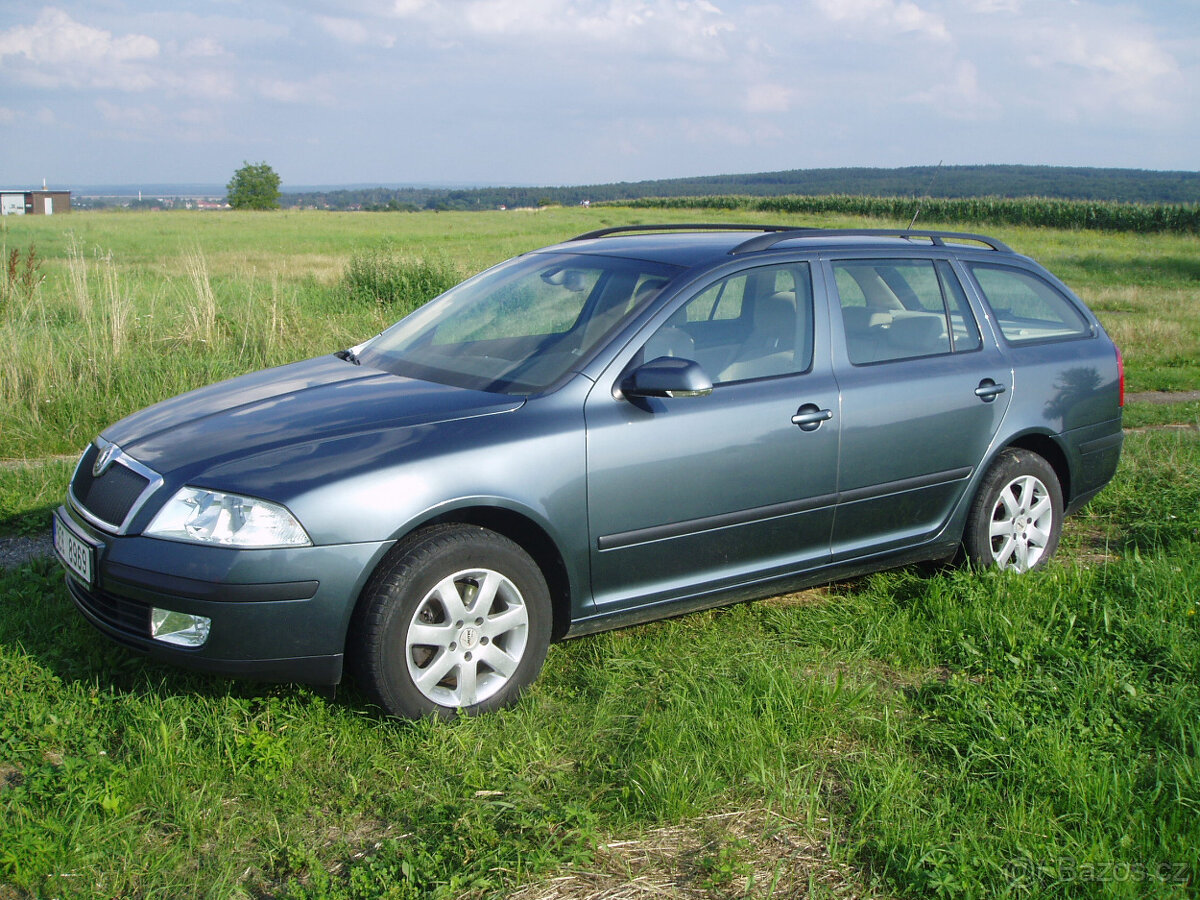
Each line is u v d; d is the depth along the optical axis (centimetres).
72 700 327
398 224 5947
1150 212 4697
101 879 246
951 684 352
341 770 299
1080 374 491
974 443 449
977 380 449
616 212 8544
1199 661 369
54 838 256
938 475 439
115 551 309
